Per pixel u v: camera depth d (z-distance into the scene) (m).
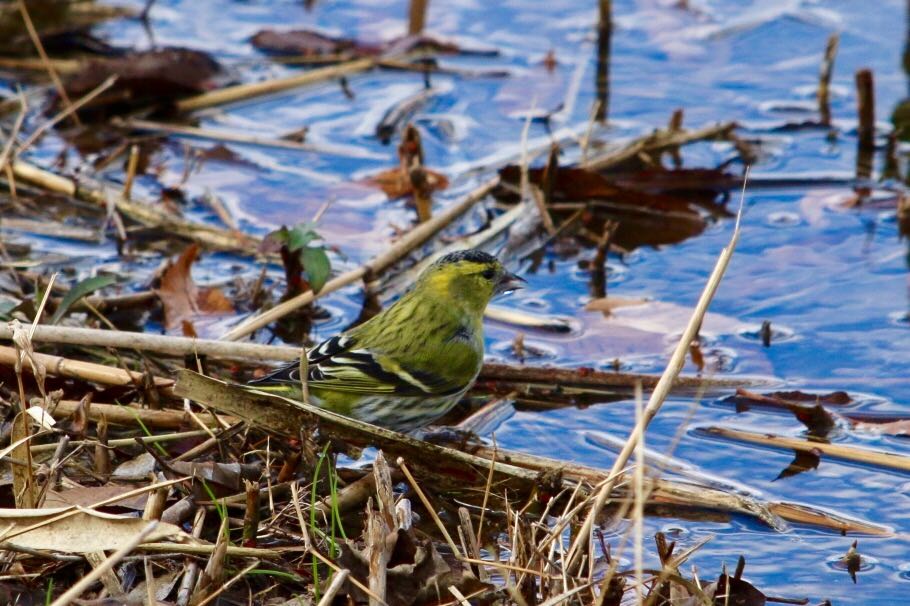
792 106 16.94
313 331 12.08
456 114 16.77
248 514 7.91
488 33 19.05
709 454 10.11
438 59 18.23
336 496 8.26
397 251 13.08
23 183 14.41
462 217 14.15
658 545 8.02
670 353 11.70
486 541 8.78
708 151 15.81
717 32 19.08
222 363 10.97
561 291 13.01
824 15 19.52
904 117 16.47
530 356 11.69
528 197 14.41
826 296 12.70
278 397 8.82
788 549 8.84
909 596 8.27
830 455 10.01
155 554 7.45
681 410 10.84
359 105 17.03
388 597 7.44
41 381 8.78
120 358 10.52
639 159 15.38
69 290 11.69
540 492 9.23
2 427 8.89
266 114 16.75
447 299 10.46
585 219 14.57
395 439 9.02
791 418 10.67
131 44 18.05
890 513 9.27
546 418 10.71
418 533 8.48
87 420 9.17
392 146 16.00
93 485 8.57
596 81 17.67
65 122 15.94
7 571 7.44
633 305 12.52
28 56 17.53
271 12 19.67
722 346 11.77
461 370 10.40
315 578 7.33
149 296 12.06
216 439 8.91
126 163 15.26
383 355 10.14
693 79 17.78
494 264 10.70
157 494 7.99
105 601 7.18
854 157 15.72
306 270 11.84
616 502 9.34
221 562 7.38
